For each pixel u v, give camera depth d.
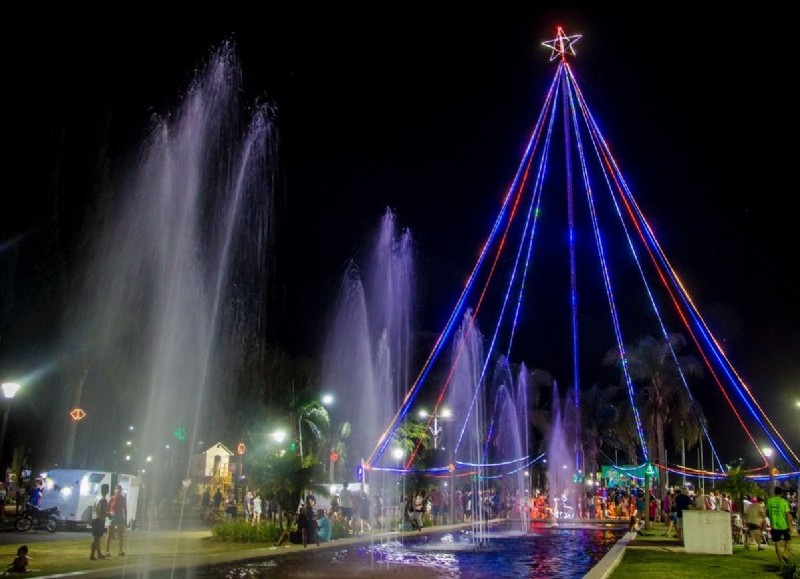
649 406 57.06
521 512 45.84
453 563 21.98
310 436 43.94
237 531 24.91
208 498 40.97
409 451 48.12
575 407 70.50
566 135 47.44
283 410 47.91
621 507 52.66
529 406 74.50
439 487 46.47
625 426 61.50
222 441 54.75
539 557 23.89
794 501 39.41
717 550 21.80
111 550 21.97
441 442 56.03
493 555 24.56
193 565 19.22
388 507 37.41
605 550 26.44
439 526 38.31
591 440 74.44
